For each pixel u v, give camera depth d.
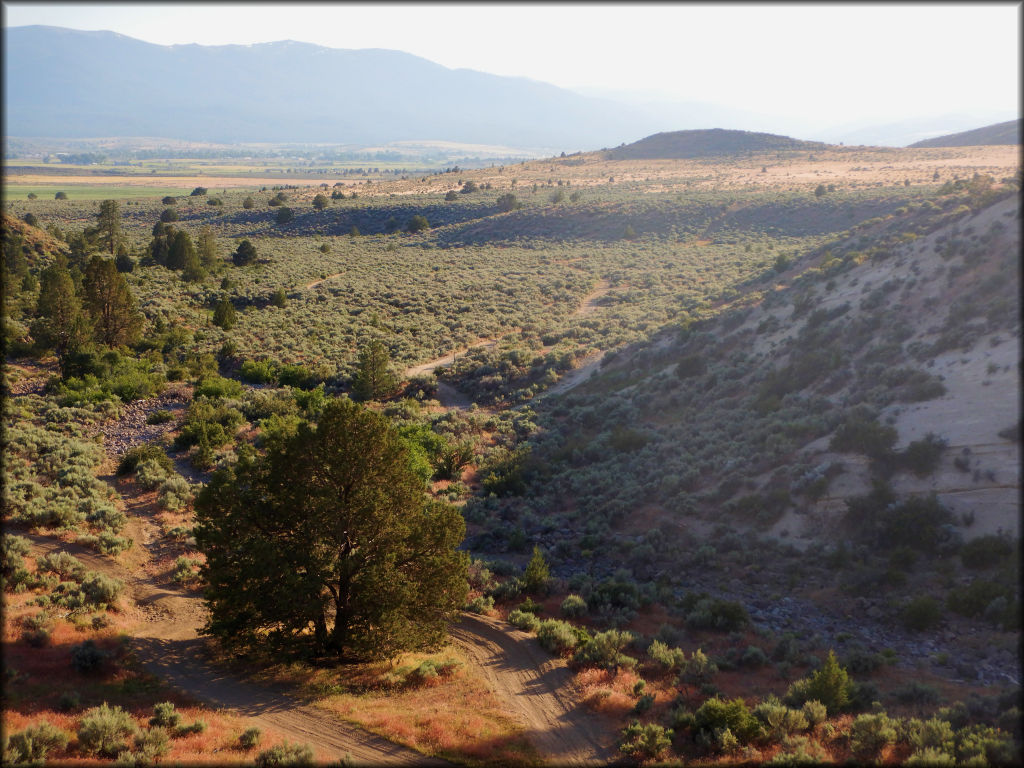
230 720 18.92
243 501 22.61
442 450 47.94
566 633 25.47
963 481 30.42
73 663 20.52
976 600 25.12
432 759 17.80
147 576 29.84
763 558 31.44
